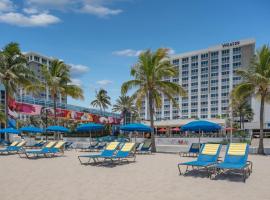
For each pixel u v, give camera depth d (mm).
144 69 25844
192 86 139625
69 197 7875
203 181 10117
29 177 11125
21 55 33844
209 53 136750
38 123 73812
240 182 9914
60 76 35312
